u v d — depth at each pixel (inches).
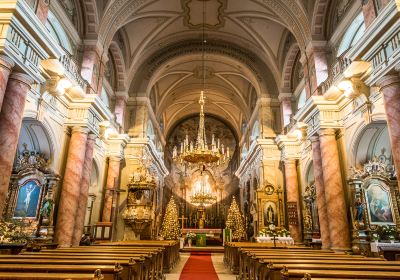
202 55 679.1
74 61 394.6
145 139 606.5
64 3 400.5
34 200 357.1
